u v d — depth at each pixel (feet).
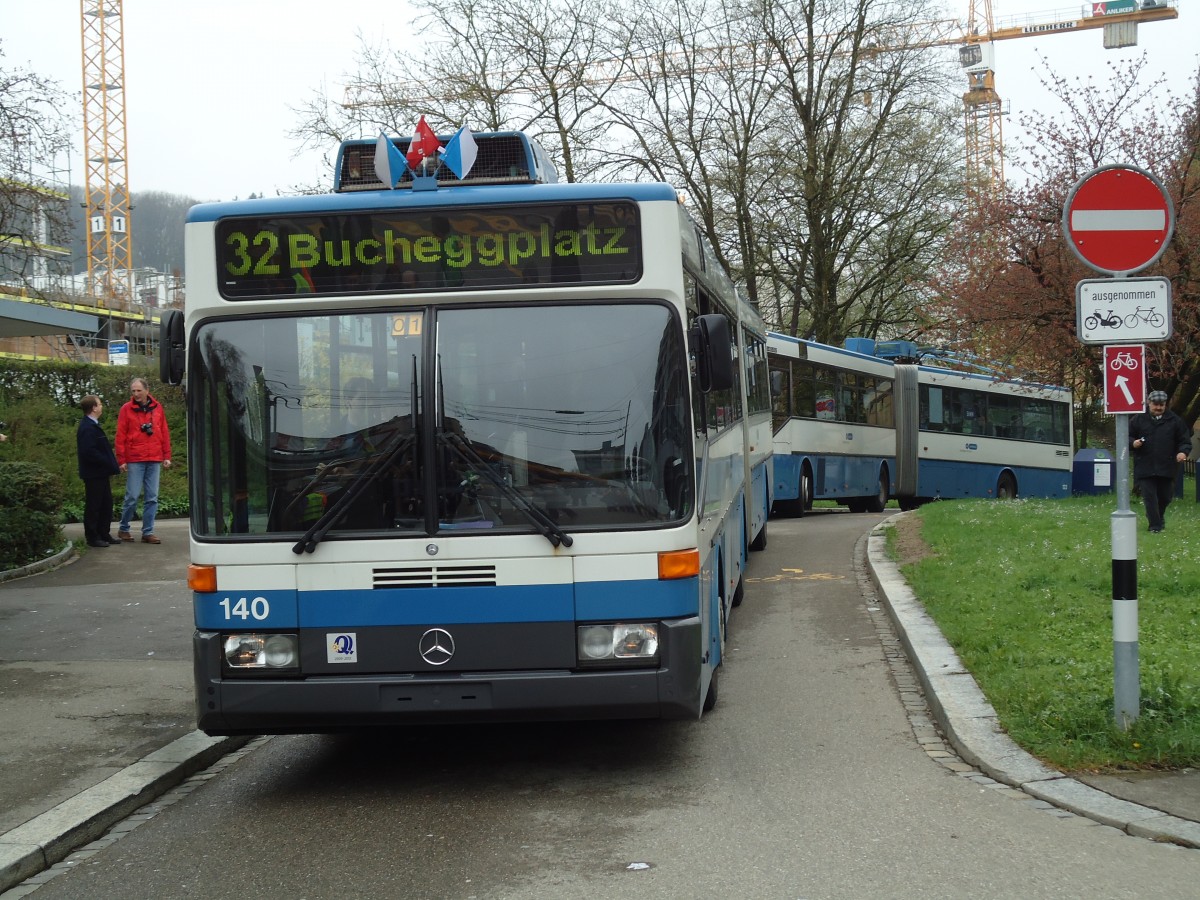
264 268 21.99
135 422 58.90
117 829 20.76
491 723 21.29
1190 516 57.72
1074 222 22.50
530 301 21.81
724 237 119.44
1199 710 22.45
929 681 27.43
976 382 106.01
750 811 20.15
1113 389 22.34
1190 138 73.36
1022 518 56.90
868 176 117.60
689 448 21.68
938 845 18.02
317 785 23.02
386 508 21.34
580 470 21.40
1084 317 22.41
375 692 20.97
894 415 97.45
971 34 217.56
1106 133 75.10
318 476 21.52
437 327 21.74
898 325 127.24
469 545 21.13
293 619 21.27
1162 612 31.78
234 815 21.27
